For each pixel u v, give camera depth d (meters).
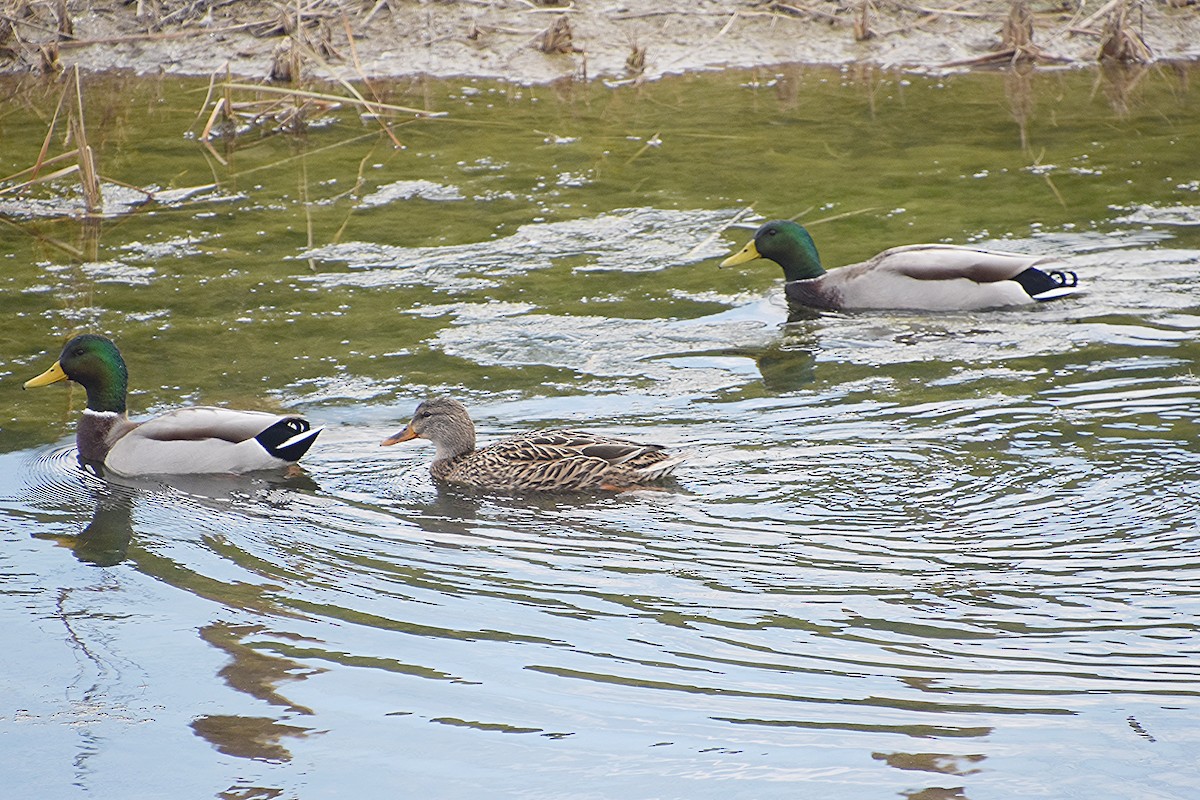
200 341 16.12
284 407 14.50
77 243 19.28
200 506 12.67
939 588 10.72
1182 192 20.36
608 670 9.89
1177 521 11.60
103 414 13.68
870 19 28.66
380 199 20.80
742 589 10.83
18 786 8.91
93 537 12.12
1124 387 14.34
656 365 15.45
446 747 9.16
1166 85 25.98
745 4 29.11
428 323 16.59
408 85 26.48
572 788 8.73
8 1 27.97
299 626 10.59
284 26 27.59
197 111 24.95
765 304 17.38
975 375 14.88
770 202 20.59
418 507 12.55
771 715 9.33
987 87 26.14
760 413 14.08
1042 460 12.77
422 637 10.38
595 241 19.19
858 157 22.45
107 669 10.10
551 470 12.73
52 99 25.73
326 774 8.94
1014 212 19.89
